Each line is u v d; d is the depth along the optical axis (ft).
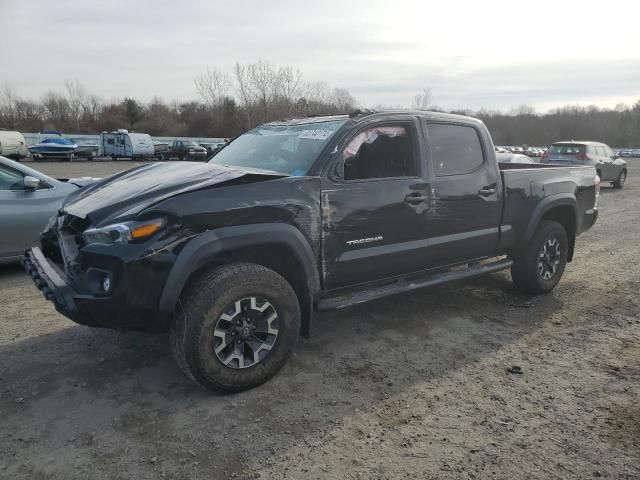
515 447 9.05
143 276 9.55
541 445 9.11
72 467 8.36
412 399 10.70
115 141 119.34
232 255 10.99
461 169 14.62
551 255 17.61
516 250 16.85
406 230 13.29
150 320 9.93
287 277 11.93
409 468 8.45
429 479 8.18
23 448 8.84
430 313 15.93
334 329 14.49
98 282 9.91
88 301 9.67
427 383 11.41
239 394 10.78
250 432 9.42
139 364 12.05
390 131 13.20
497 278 19.93
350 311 15.97
